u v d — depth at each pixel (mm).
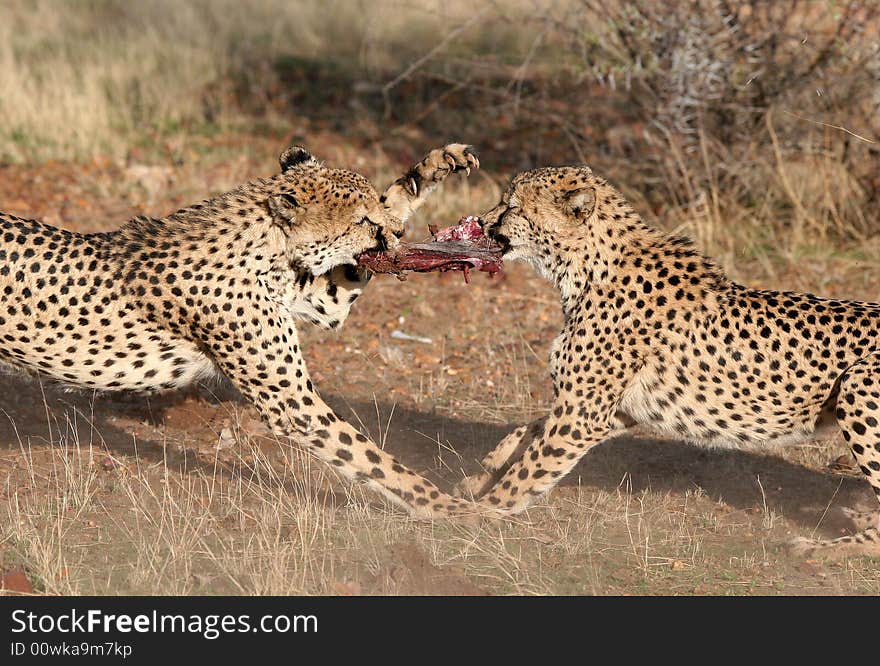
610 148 21281
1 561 9094
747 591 9172
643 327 10008
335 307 10805
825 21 18797
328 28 31266
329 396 13359
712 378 9883
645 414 10320
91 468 10836
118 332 9891
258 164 22906
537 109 23219
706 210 18266
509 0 21109
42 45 28141
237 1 31797
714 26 18359
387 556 9508
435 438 12352
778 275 17203
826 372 9594
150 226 10141
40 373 10164
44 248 9820
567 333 10234
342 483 11062
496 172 22500
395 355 14641
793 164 19172
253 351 9844
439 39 27141
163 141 23688
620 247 10180
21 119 23516
